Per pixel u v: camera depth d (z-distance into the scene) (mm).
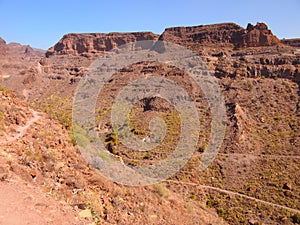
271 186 41656
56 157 13727
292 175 43875
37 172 11633
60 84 122625
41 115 21250
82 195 11461
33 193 10078
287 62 85312
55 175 12078
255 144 53656
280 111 66062
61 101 88062
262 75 82750
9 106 18469
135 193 14617
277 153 50625
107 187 13227
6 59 198000
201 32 129375
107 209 11664
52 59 177375
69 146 16422
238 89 75750
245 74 83312
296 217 34312
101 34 187625
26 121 18109
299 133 56438
